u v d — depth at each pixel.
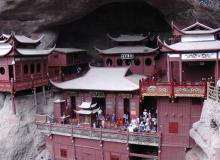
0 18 41.69
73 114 39.78
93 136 34.12
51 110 39.81
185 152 31.55
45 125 36.81
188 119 31.39
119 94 36.84
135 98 36.09
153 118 34.66
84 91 38.62
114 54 47.28
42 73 40.66
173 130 31.94
